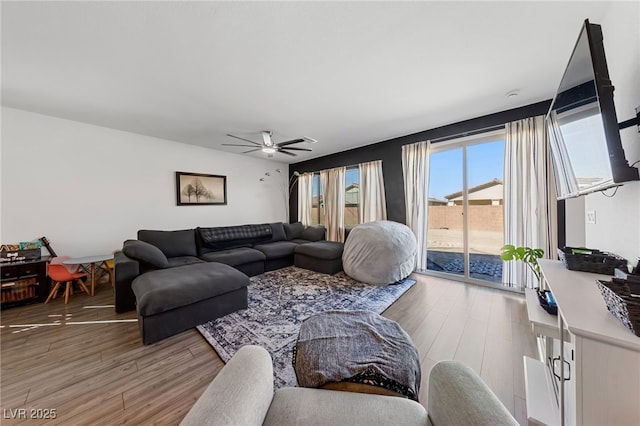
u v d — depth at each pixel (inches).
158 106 109.7
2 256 103.0
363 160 182.5
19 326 85.7
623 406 26.6
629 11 48.5
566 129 56.4
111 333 80.7
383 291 117.0
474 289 120.2
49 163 121.0
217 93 98.0
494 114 120.3
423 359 65.7
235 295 95.2
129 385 56.6
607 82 39.0
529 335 77.2
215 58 75.0
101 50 70.3
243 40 67.2
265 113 119.3
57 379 58.4
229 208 198.5
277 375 59.7
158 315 75.4
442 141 139.9
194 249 149.5
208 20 59.7
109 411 49.3
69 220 126.7
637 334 26.3
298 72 83.5
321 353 43.8
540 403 47.5
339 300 106.2
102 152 136.9
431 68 81.7
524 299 106.6
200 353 69.3
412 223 149.6
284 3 55.1
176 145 167.5
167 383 57.3
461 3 55.7
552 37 66.7
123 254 109.8
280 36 65.8
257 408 28.0
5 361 65.5
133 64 77.4
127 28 61.8
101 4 54.3
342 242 187.9
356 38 67.0
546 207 105.0
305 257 160.6
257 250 156.0
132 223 148.4
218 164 191.0
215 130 144.4
